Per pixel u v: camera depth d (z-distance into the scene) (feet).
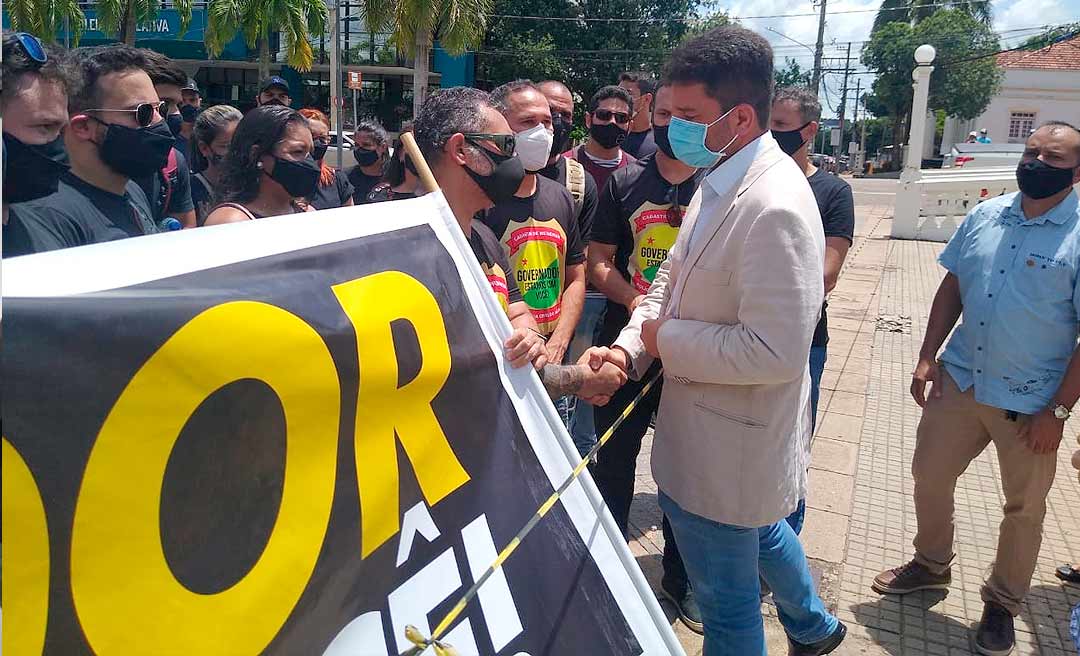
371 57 99.96
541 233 10.78
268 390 3.83
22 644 2.87
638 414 10.37
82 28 83.46
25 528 2.91
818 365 11.45
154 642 3.23
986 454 16.12
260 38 87.71
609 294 11.42
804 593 7.93
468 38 81.76
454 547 4.69
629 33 108.27
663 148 9.57
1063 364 9.32
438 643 3.95
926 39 129.70
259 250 4.10
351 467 4.22
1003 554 9.82
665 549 10.37
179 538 3.39
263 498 3.76
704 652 7.32
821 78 118.62
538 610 4.90
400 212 5.30
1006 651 9.75
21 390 2.96
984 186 45.32
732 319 6.49
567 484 5.40
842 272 36.09
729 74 6.36
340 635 3.99
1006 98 136.36
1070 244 9.16
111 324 3.26
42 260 3.17
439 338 5.07
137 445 3.27
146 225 9.00
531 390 5.72
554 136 12.03
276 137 7.65
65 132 7.19
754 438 6.57
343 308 4.37
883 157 173.99
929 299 30.71
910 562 11.09
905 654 9.77
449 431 4.95
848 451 15.96
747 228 6.22
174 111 11.09
